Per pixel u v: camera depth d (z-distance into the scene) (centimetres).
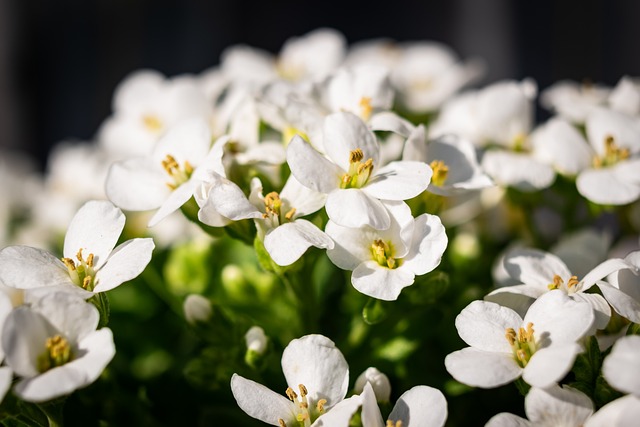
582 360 17
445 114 22
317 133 18
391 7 41
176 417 19
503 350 16
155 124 23
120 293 22
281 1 41
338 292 21
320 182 17
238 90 20
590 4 39
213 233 18
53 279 17
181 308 21
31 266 17
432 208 18
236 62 23
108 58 41
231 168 18
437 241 17
